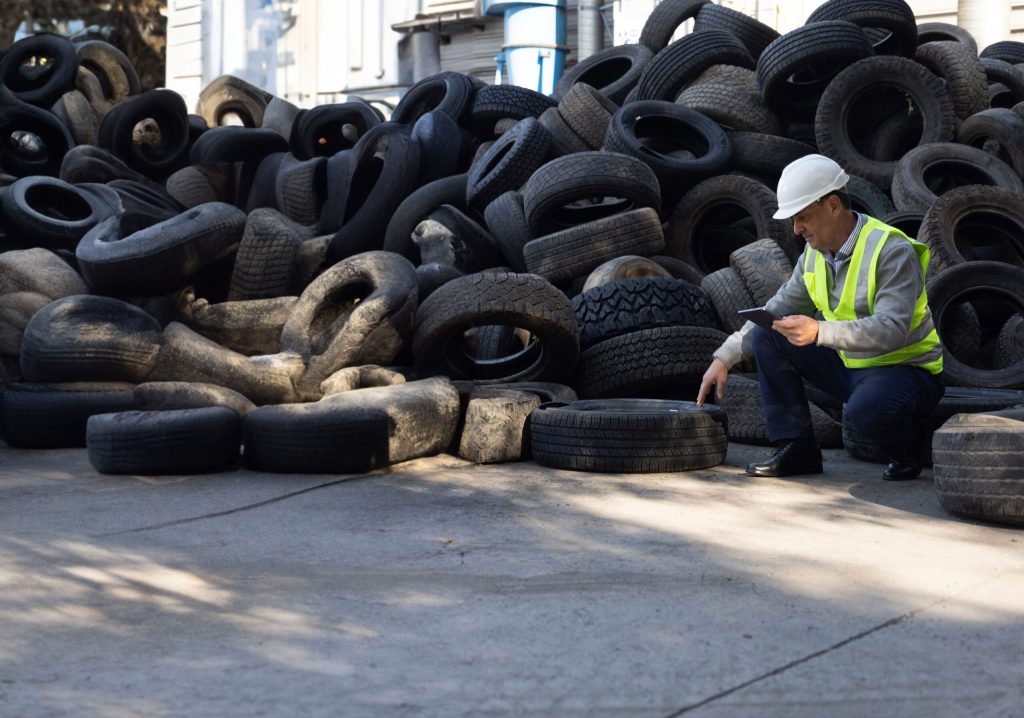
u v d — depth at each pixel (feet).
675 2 33.65
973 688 7.57
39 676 8.00
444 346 19.15
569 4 44.09
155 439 15.60
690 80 28.84
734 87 27.48
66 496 14.51
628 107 26.05
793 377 15.03
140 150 34.12
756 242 20.65
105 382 19.29
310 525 12.64
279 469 15.88
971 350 20.13
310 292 19.76
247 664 8.20
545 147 25.71
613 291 19.76
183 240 20.51
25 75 35.88
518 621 9.11
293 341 19.51
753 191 23.70
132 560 11.16
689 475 15.46
